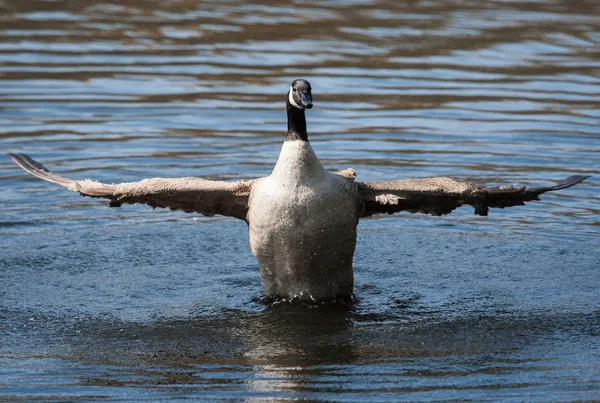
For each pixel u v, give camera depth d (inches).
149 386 371.2
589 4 1168.2
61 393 364.2
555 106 781.9
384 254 546.0
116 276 508.1
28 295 478.6
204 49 935.0
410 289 492.4
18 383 374.3
